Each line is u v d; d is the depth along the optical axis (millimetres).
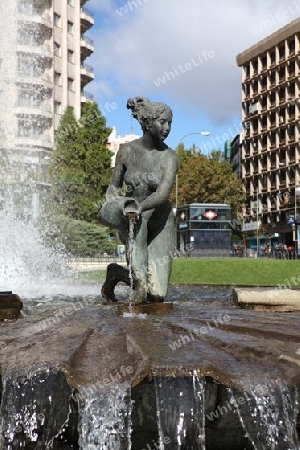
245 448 4039
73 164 44125
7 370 3650
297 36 80625
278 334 4613
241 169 97125
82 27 63500
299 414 3777
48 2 54250
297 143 81000
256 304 7234
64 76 58500
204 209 40625
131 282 6406
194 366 3586
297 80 81000
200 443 3492
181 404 3504
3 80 49281
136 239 6367
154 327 5074
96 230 37656
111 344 4332
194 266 23109
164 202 6445
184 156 69062
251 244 77000
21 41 51125
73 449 3953
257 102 89000
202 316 5863
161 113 6500
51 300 9562
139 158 6668
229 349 4164
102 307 6551
